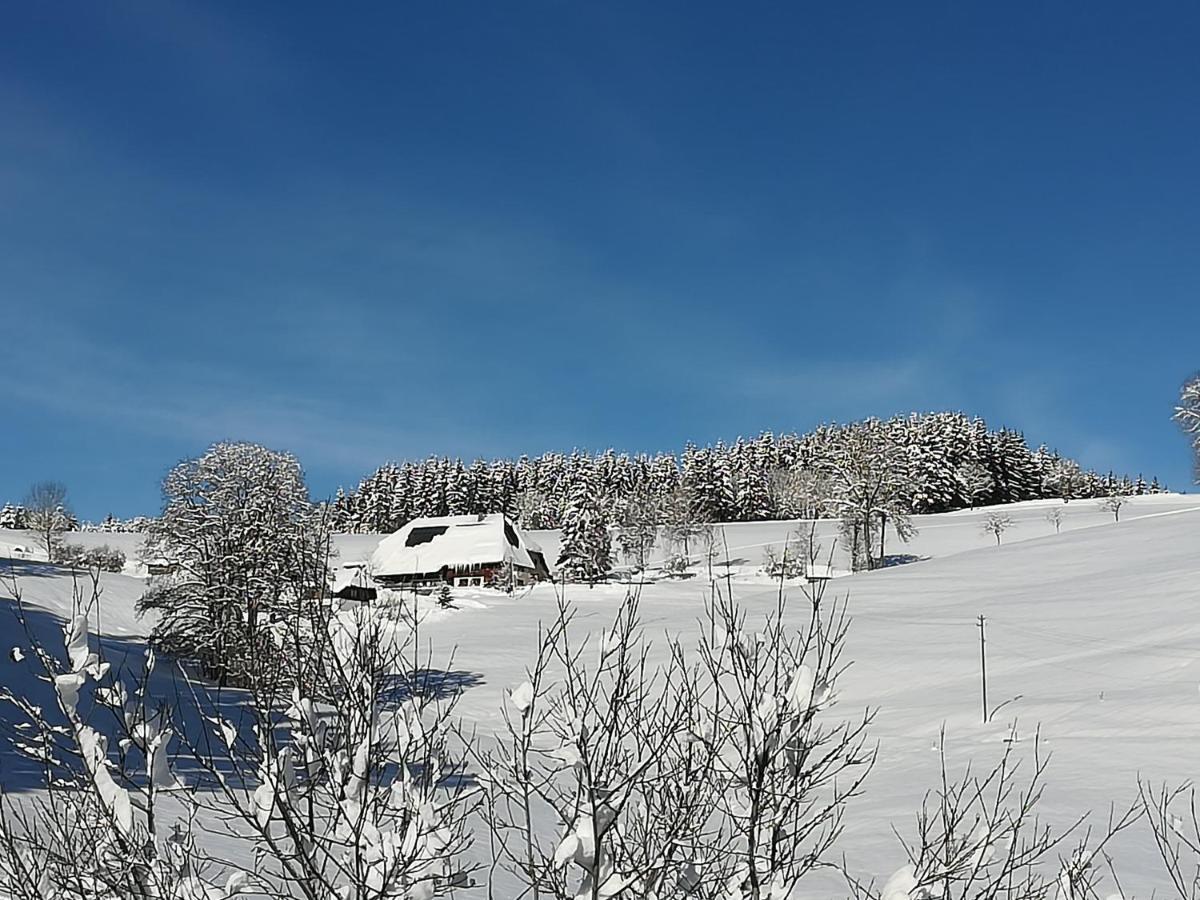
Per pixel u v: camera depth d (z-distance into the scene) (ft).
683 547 277.23
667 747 10.96
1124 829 47.06
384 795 9.93
